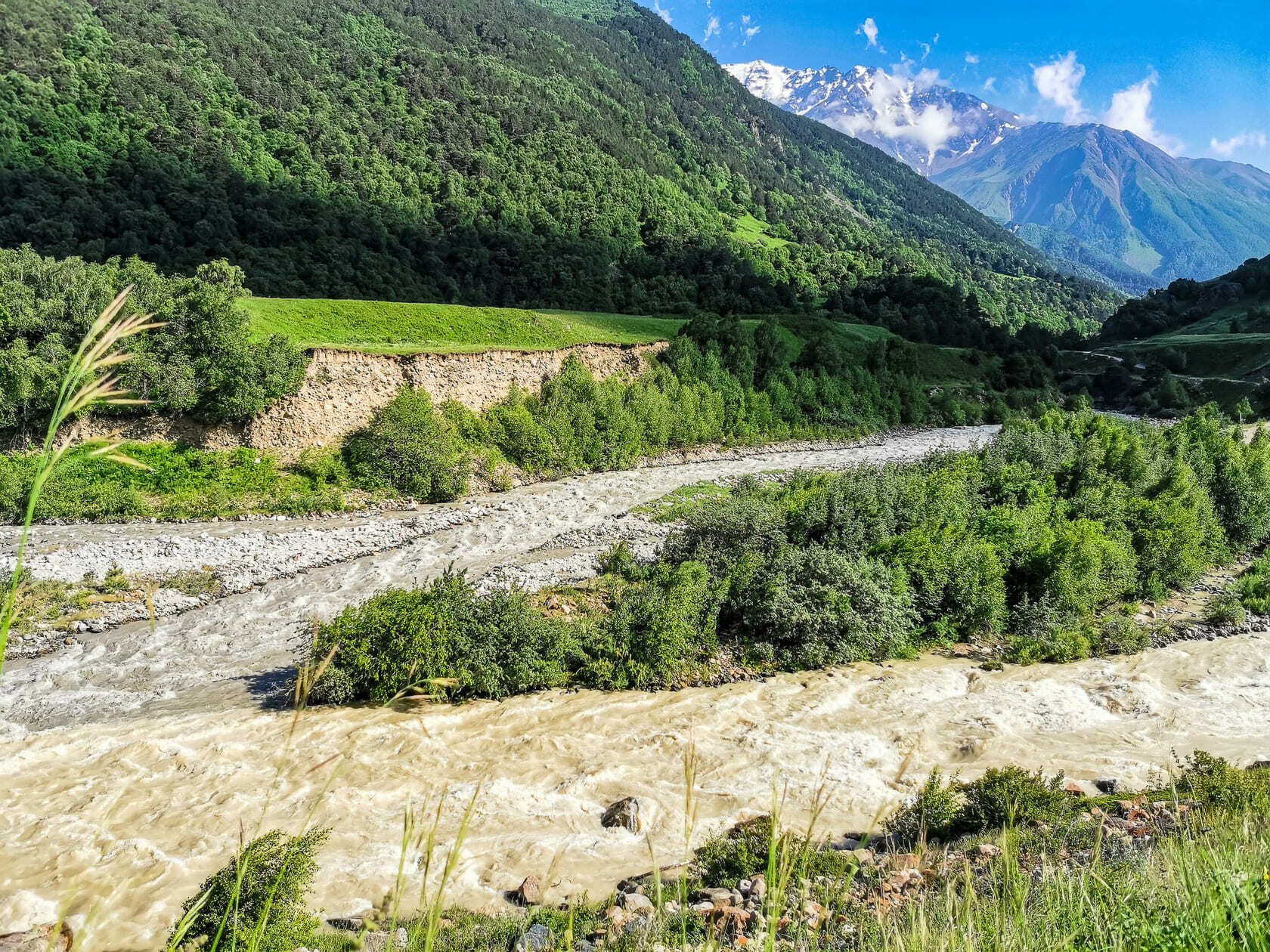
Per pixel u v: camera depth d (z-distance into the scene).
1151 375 123.31
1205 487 43.88
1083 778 17.48
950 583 29.92
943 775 17.89
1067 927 5.81
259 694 22.88
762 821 13.54
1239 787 12.81
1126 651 27.11
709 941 4.15
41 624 26.92
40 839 14.98
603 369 67.38
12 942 11.39
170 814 15.94
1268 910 4.80
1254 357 123.44
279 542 37.25
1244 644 27.70
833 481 38.78
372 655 22.55
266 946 8.92
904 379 97.56
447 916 11.56
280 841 10.99
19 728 20.48
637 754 19.19
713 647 26.34
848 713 22.05
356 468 46.56
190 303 44.69
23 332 43.62
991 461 45.72
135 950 11.34
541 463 54.09
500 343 66.00
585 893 12.00
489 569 34.41
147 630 27.38
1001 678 24.88
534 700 22.95
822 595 27.31
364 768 18.16
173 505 41.12
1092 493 40.50
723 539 33.38
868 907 8.91
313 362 47.94
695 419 68.38
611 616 26.78
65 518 39.16
